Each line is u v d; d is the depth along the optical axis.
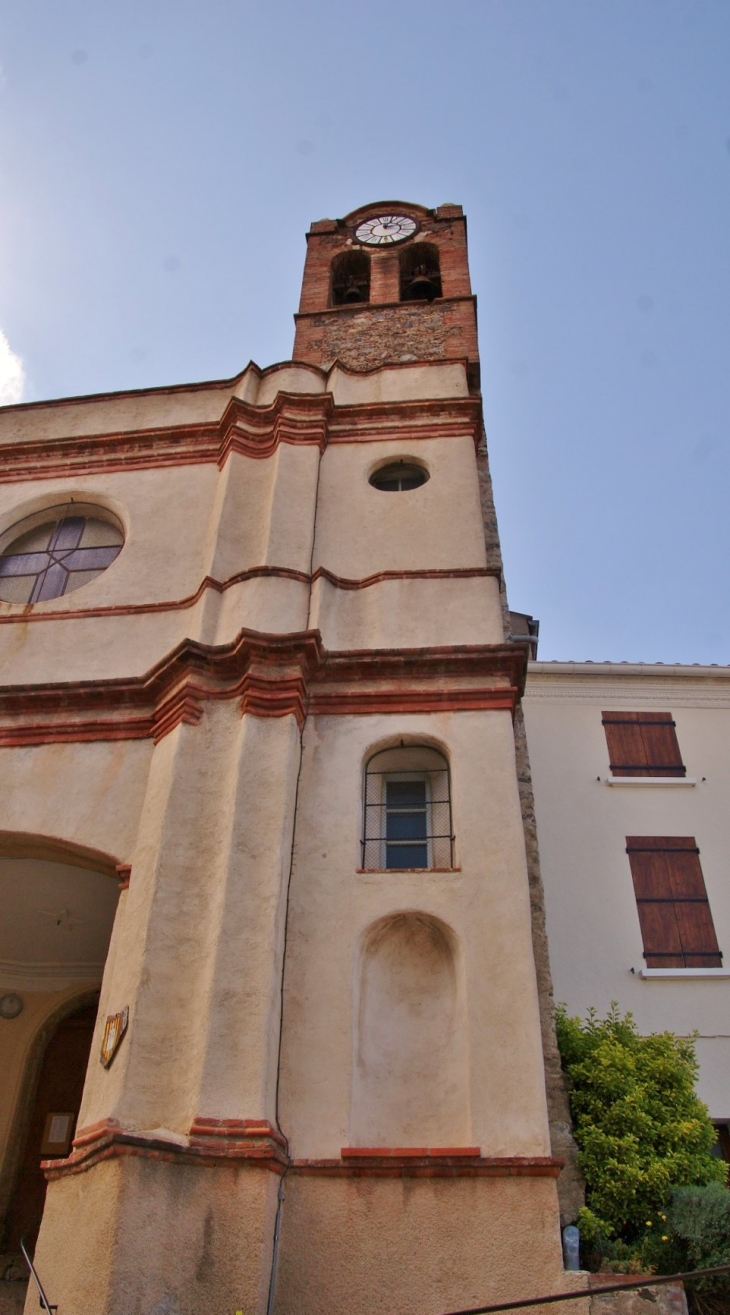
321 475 13.55
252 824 9.35
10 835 10.27
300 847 9.58
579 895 14.70
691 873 14.97
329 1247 7.41
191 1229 7.07
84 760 10.65
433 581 11.87
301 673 10.46
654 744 16.36
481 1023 8.40
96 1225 6.95
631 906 14.62
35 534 14.20
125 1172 7.02
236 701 10.42
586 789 15.82
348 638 11.45
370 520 12.91
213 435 14.43
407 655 10.74
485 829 9.58
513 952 8.76
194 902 8.99
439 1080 8.46
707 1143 9.13
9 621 12.31
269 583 11.52
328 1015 8.56
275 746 9.92
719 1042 13.35
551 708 16.75
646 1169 8.36
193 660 10.52
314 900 9.21
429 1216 7.52
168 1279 6.81
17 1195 12.43
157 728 10.59
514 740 10.42
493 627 11.38
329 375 15.33
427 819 10.20
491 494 13.98
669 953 14.18
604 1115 8.86
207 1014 8.13
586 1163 8.42
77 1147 7.80
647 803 15.70
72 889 12.06
